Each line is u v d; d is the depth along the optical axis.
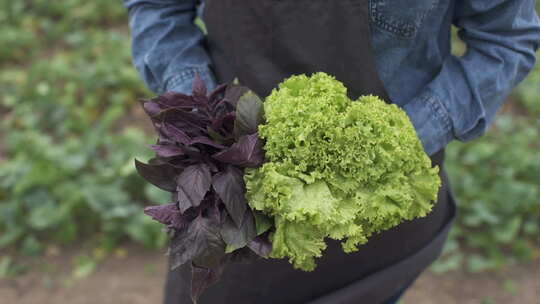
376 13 1.43
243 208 1.30
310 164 1.30
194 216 1.33
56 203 3.69
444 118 1.52
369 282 1.63
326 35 1.45
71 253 3.60
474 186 3.79
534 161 3.96
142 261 3.56
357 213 1.32
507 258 3.59
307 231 1.29
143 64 1.74
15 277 3.42
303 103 1.32
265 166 1.29
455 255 3.57
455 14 1.57
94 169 4.01
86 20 6.38
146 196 3.86
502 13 1.46
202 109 1.41
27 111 4.62
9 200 3.79
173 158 1.36
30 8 6.58
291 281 1.61
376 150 1.31
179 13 1.76
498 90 1.52
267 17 1.47
